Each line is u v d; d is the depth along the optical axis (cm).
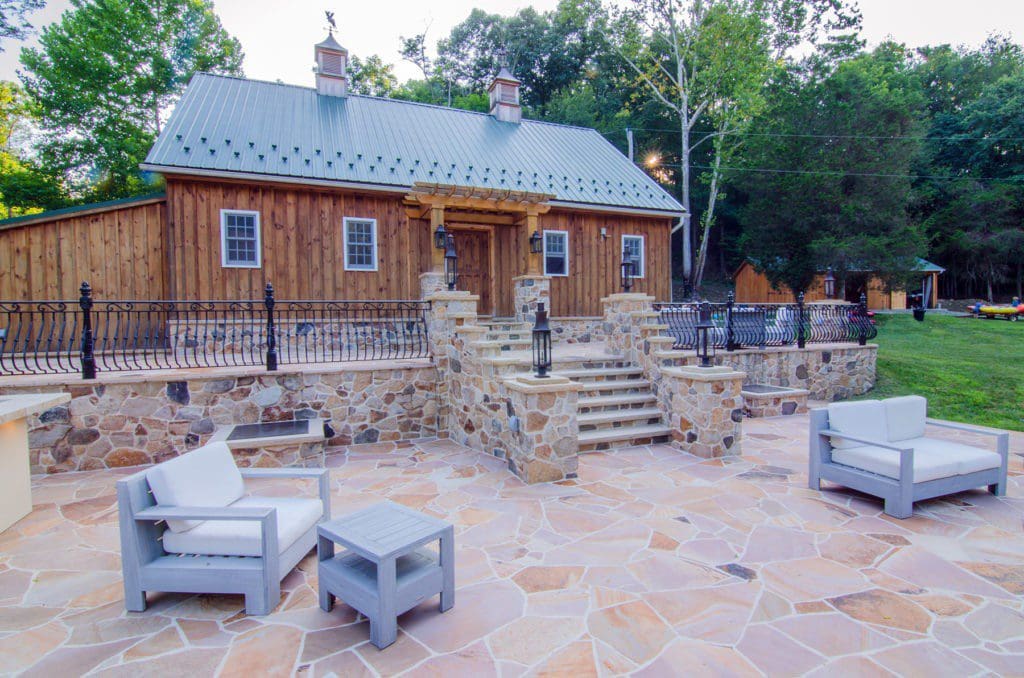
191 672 227
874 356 998
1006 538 361
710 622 261
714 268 2995
